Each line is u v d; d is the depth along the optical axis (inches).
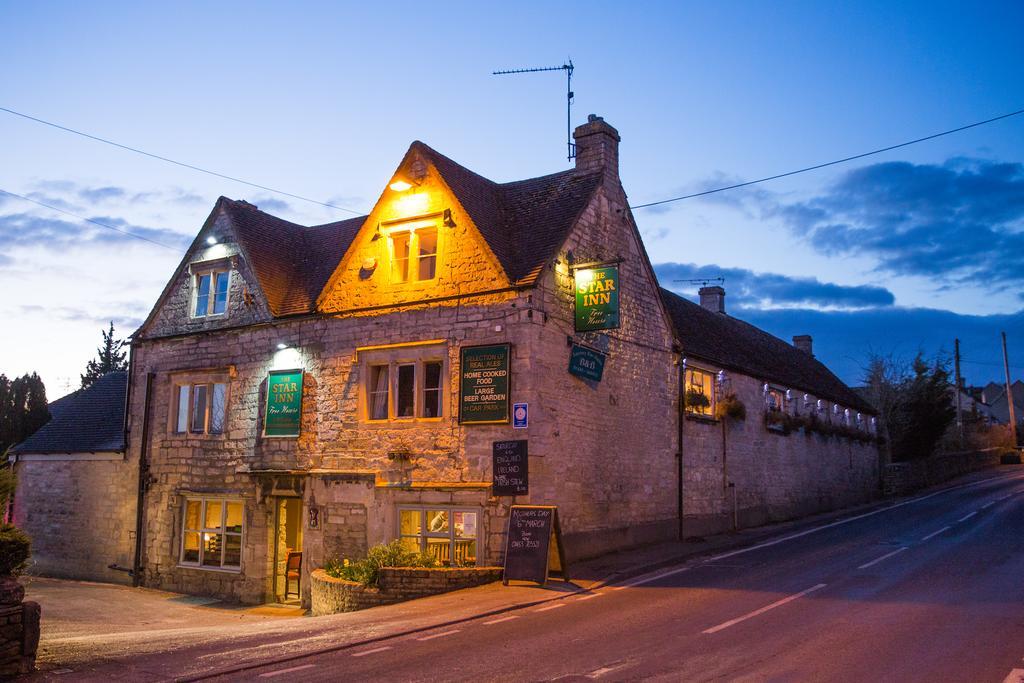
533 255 719.1
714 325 1204.5
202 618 685.3
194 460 856.3
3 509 407.8
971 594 506.6
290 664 388.2
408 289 748.0
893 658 358.3
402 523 711.1
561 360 710.5
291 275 898.7
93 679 362.0
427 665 373.7
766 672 340.8
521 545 623.5
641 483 813.9
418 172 769.6
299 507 838.5
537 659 378.3
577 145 828.0
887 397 1850.4
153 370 914.7
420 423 716.0
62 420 1010.7
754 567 666.8
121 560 891.4
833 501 1312.7
